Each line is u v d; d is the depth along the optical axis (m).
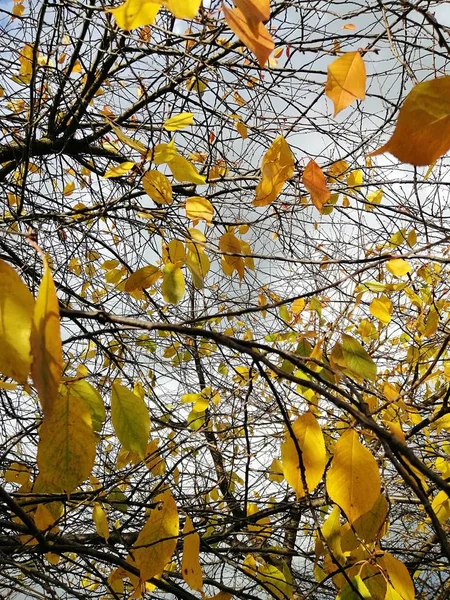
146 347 1.98
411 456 0.64
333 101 0.74
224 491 1.97
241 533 1.57
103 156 2.19
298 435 0.76
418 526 1.97
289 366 1.42
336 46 1.70
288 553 1.60
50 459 0.71
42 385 0.57
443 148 0.61
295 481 0.75
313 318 1.47
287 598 1.15
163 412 1.81
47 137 2.21
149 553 0.80
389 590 0.80
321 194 0.87
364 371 0.97
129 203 1.69
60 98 2.04
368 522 0.81
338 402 0.67
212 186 2.12
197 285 1.04
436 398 1.53
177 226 1.69
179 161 1.02
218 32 1.41
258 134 1.92
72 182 2.22
